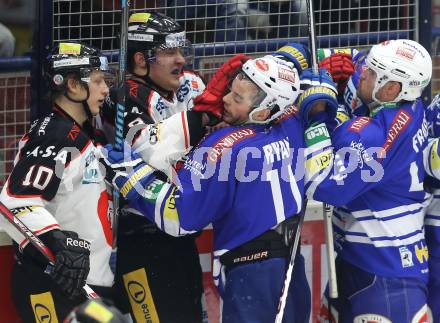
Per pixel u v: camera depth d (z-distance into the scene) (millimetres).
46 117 11047
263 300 11031
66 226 11016
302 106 11234
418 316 11633
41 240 10578
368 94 11633
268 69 10859
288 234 11180
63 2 13180
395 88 11430
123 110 11219
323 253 13250
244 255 11039
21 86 13719
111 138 12133
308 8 11883
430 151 11750
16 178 10695
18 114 13719
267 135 11062
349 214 11805
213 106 11242
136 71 12062
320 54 12750
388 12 13789
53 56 11062
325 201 11344
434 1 16438
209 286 12906
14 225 10680
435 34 15141
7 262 12094
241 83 10938
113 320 7352
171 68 11992
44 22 12969
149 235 11883
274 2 13742
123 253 11906
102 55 11219
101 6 13406
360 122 11398
